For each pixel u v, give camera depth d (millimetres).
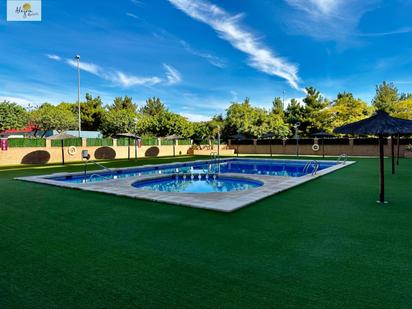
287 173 15930
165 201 6637
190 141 33156
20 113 29781
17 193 8086
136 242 4129
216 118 44469
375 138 26438
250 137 33969
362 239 4164
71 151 21891
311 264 3332
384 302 2521
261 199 6875
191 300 2594
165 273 3143
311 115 34469
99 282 2955
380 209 5988
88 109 45188
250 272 3146
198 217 5426
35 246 4008
